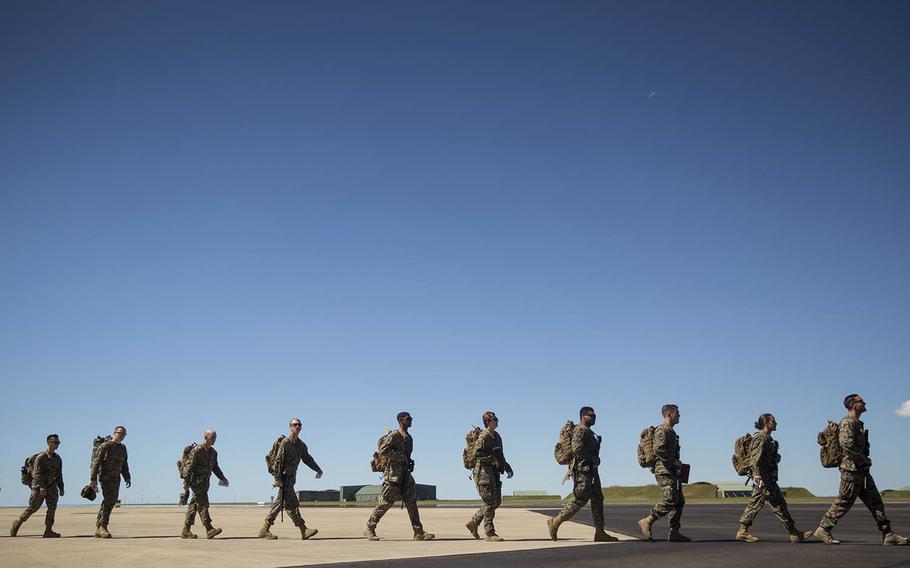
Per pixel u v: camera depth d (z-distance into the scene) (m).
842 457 14.58
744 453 15.61
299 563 11.39
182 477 17.44
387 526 23.06
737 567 10.25
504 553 12.91
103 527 17.56
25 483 17.75
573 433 15.95
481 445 16.30
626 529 20.47
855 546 13.96
